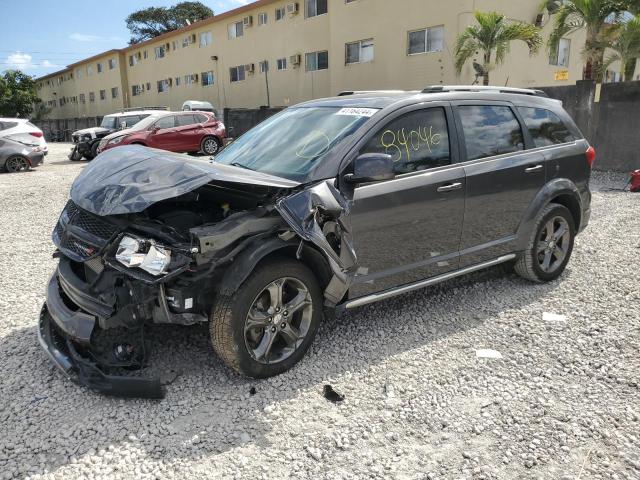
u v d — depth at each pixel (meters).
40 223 8.30
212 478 2.55
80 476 2.56
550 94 13.61
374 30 21.02
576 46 21.73
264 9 27.91
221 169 3.37
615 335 3.98
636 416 2.98
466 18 17.75
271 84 28.41
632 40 14.75
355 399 3.20
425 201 3.93
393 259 3.85
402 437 2.85
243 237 3.19
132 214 3.21
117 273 3.16
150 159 3.53
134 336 3.38
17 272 5.70
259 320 3.29
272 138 4.21
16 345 3.91
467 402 3.16
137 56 41.28
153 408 3.10
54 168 17.05
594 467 2.60
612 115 12.75
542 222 4.83
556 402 3.14
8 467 2.62
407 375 3.46
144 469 2.60
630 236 6.80
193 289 3.12
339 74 22.98
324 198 3.29
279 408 3.11
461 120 4.31
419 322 4.26
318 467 2.62
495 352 3.75
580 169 5.20
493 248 4.54
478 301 4.69
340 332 4.09
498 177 4.40
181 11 55.38
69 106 54.81
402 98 4.04
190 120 19.05
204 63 33.56
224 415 3.04
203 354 3.72
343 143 3.66
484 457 2.68
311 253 3.46
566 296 4.79
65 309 3.32
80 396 3.23
